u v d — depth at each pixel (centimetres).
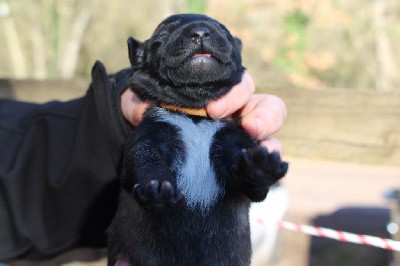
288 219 97
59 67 292
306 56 253
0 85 72
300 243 91
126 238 43
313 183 119
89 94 46
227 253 43
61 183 47
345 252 89
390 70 260
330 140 61
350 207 104
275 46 252
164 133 43
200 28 43
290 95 62
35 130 49
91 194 46
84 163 46
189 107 44
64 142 48
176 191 37
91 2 288
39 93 71
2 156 49
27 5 291
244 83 45
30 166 49
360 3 263
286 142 62
